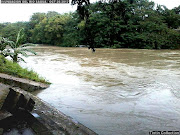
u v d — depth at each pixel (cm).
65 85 751
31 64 1330
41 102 415
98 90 681
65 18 4297
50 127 262
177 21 3547
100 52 2411
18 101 241
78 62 1449
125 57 1823
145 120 428
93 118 436
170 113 472
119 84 768
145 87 723
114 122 413
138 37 3148
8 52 941
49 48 3297
